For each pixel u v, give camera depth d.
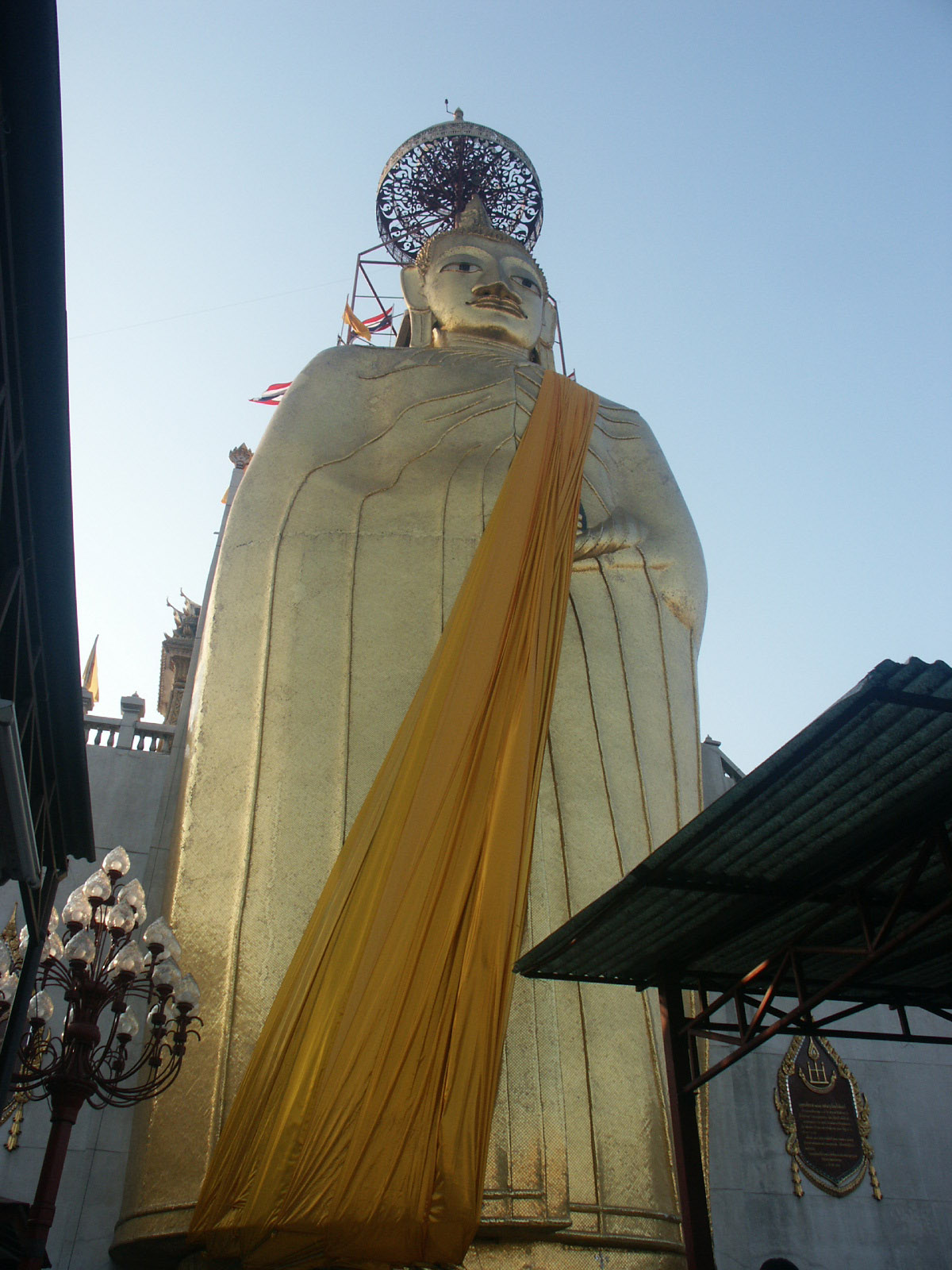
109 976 7.66
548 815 10.79
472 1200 7.46
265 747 10.67
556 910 10.27
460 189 18.62
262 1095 8.13
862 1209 12.03
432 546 12.09
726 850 6.34
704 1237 6.84
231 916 9.83
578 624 12.09
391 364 13.89
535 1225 8.59
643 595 12.72
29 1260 6.66
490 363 14.13
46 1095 7.45
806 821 6.05
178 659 22.12
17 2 3.34
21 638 5.55
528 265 15.74
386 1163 7.43
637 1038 9.92
